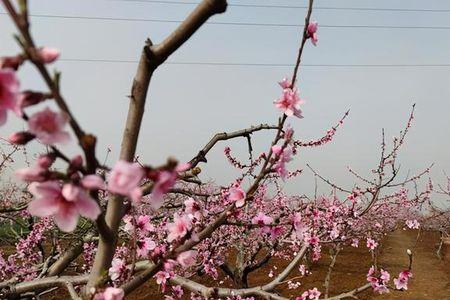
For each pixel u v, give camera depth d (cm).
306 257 1716
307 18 216
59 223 133
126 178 122
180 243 209
